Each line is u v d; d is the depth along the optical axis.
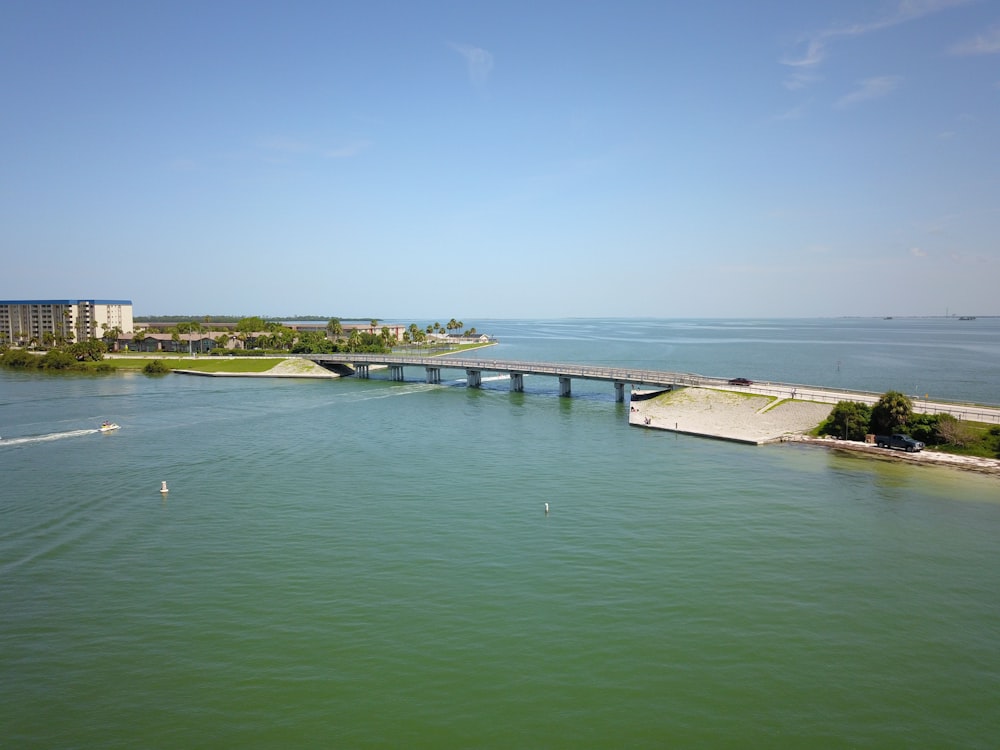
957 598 43.94
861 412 92.25
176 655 36.44
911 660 36.69
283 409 122.25
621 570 47.59
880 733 30.67
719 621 40.50
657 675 34.88
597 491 66.94
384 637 38.28
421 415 115.81
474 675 34.69
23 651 36.88
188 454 83.06
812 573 47.50
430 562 48.72
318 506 61.69
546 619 40.47
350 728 30.55
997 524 57.94
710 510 61.09
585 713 31.72
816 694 33.47
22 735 30.00
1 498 63.94
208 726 30.67
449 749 29.19
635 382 127.38
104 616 40.69
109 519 58.00
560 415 116.56
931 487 68.94
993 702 33.09
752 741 29.94
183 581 45.50
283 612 41.12
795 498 65.06
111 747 29.25
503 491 66.75
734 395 111.56
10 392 144.50
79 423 105.44
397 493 65.88
